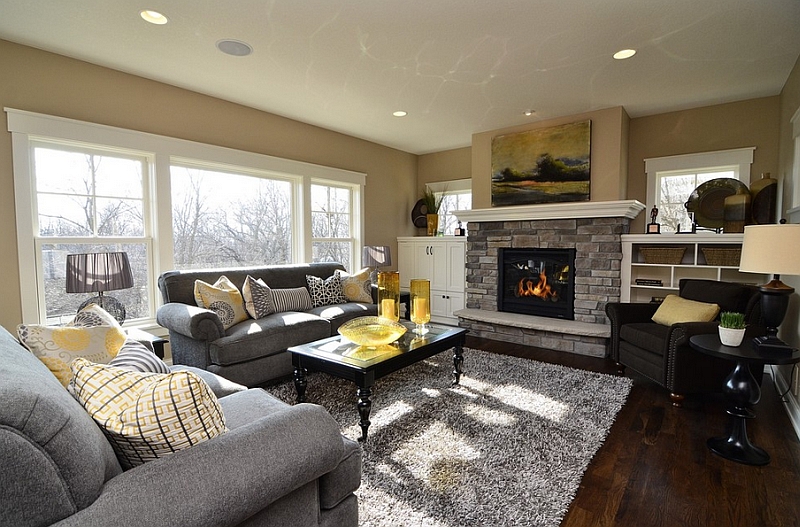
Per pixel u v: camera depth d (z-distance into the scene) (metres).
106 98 3.19
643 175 4.46
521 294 4.82
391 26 2.57
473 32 2.64
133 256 3.45
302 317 3.50
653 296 4.27
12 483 0.72
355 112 4.31
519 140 4.75
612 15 2.45
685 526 1.64
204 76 3.36
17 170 2.80
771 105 3.83
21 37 2.71
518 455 2.12
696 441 2.32
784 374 2.98
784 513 1.71
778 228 2.05
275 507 1.14
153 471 0.91
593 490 1.87
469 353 4.05
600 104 4.07
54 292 3.03
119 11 2.39
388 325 2.71
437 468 2.01
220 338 2.93
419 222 6.17
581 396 2.91
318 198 5.06
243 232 4.27
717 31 2.64
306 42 2.78
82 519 0.78
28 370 0.96
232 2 2.30
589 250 4.26
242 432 1.08
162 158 3.50
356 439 2.30
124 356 1.43
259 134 4.23
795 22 2.53
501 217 4.77
